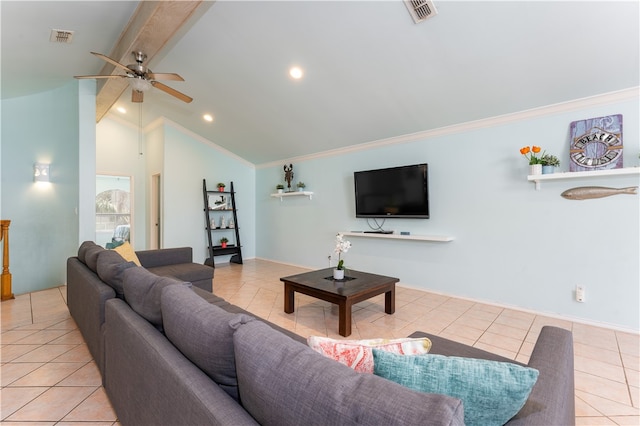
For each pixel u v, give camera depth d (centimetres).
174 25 265
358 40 294
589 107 300
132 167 649
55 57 354
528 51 265
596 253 301
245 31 315
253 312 345
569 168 311
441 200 407
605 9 220
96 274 240
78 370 219
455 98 342
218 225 659
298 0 267
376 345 103
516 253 348
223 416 81
